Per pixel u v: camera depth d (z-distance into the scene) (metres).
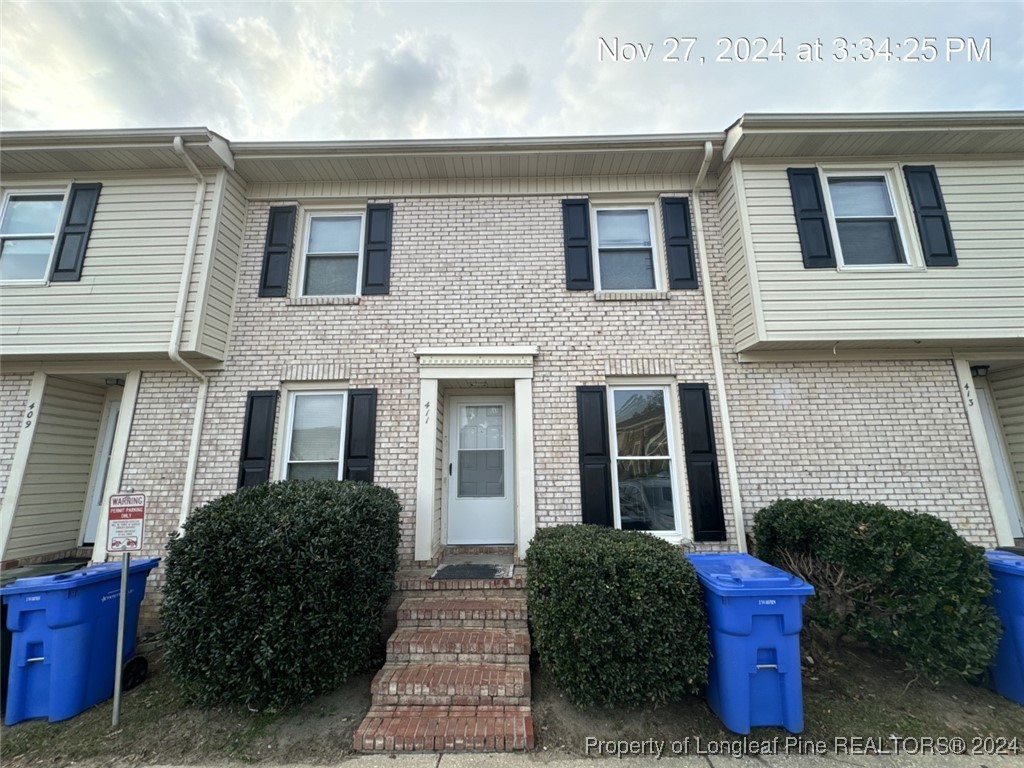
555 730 2.89
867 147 5.14
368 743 2.74
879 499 4.87
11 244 5.25
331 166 5.59
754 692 2.81
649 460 5.23
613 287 5.76
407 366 5.36
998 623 3.24
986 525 4.75
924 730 2.88
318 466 5.29
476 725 2.85
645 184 5.83
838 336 4.80
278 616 3.00
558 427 5.17
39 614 3.24
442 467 5.55
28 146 4.91
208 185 5.31
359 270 5.80
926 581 3.27
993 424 5.71
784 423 5.07
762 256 5.01
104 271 5.03
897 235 5.14
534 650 3.71
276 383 5.29
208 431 5.12
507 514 5.61
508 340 5.43
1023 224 5.05
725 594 2.84
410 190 5.86
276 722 3.03
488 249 5.70
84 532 5.57
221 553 3.09
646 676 2.84
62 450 5.38
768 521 4.48
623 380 5.41
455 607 3.91
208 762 2.67
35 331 4.89
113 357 5.10
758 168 5.27
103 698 3.41
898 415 5.05
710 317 5.36
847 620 3.57
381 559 3.80
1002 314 4.84
